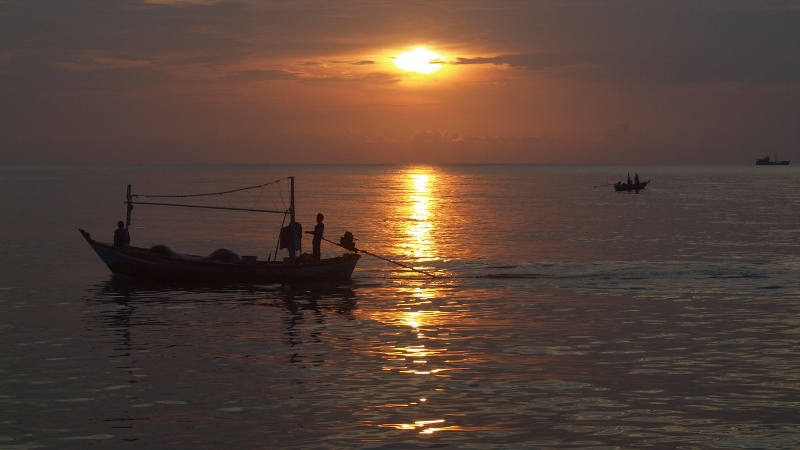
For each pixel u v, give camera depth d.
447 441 13.84
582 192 137.25
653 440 13.90
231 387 16.94
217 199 125.50
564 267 36.56
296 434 14.15
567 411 15.40
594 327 23.14
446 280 32.66
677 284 31.30
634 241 49.28
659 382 17.36
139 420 14.88
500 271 35.38
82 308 26.31
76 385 17.11
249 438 13.97
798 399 16.12
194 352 20.05
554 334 22.22
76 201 99.88
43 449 13.50
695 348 20.52
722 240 49.66
